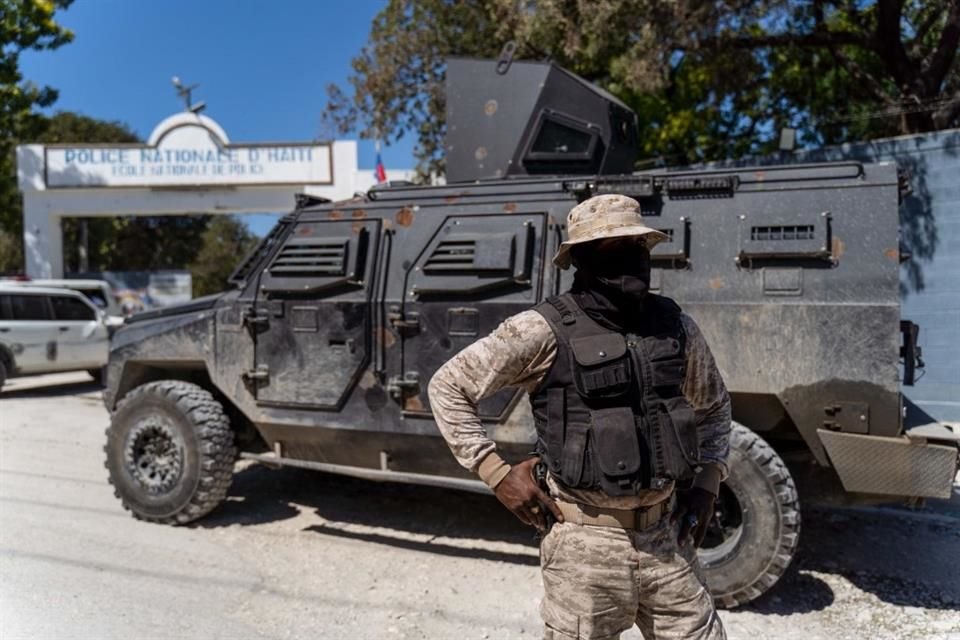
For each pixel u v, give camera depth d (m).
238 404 4.81
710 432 2.21
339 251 4.48
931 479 3.45
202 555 4.45
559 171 5.39
